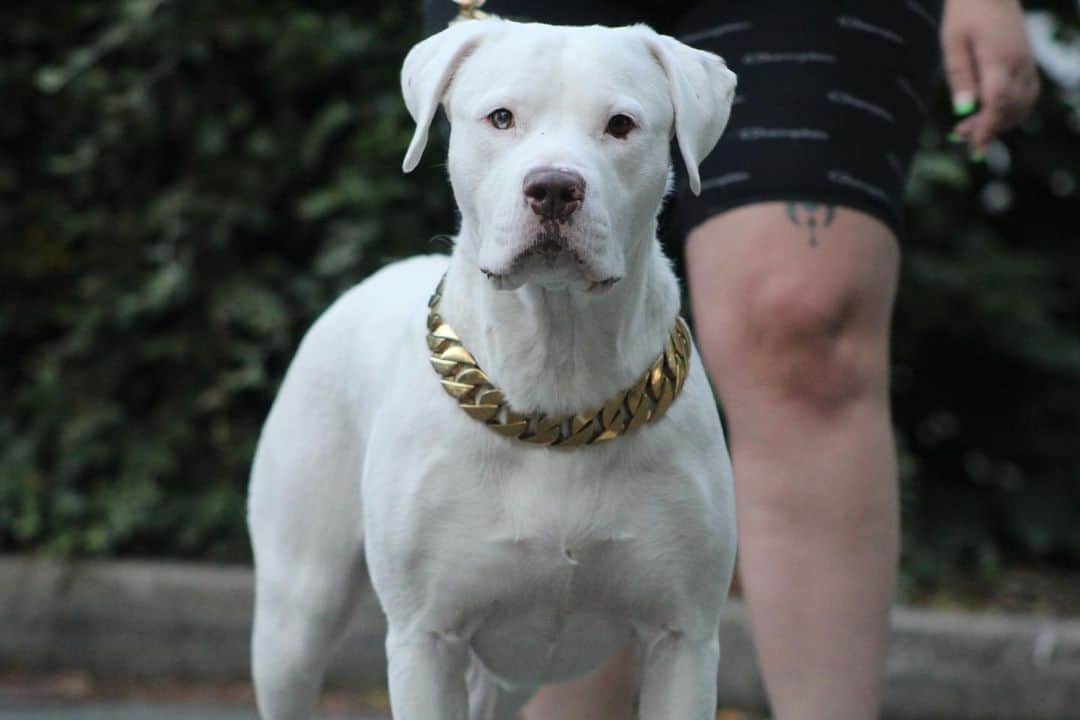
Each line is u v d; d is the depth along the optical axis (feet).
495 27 13.69
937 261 31.68
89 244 30.96
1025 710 25.88
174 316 30.63
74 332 30.60
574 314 13.29
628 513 13.65
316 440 16.38
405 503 13.82
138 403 30.76
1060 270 34.04
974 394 34.30
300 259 30.89
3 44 30.99
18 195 31.35
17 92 30.68
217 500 29.50
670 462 13.70
